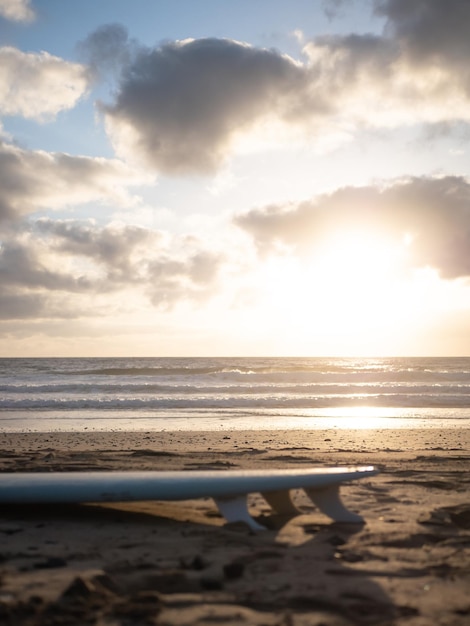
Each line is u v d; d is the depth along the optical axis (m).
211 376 33.69
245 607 2.78
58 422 15.30
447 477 6.93
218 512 4.99
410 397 22.62
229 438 11.83
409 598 2.92
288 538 4.11
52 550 3.84
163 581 3.14
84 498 4.45
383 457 8.76
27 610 2.68
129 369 41.44
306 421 15.98
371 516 4.83
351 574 3.29
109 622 2.58
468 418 16.98
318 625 2.57
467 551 3.77
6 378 34.28
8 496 4.51
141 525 4.56
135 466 7.60
